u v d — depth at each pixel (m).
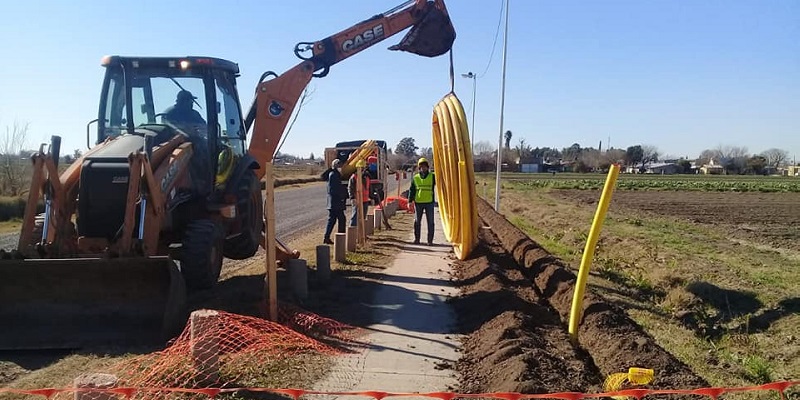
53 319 6.85
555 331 7.16
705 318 8.98
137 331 6.79
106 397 4.24
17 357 6.36
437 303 8.90
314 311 8.27
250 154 10.76
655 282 11.36
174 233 8.88
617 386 5.12
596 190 48.78
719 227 22.16
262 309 7.70
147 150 7.45
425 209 15.15
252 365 5.93
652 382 5.25
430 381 5.79
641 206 32.50
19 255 6.85
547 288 9.41
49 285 6.88
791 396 5.81
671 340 7.80
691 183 58.88
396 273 11.17
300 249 14.00
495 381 5.52
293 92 11.34
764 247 16.84
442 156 14.59
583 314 7.34
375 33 12.28
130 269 6.82
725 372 6.62
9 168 25.59
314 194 38.94
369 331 7.46
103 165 7.56
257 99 11.19
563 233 18.59
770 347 7.64
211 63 9.27
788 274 11.55
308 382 5.68
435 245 15.20
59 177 7.46
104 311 6.92
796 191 48.22
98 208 7.44
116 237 7.36
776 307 9.07
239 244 10.23
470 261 12.03
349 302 8.86
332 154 28.12
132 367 5.77
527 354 5.77
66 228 7.49
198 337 5.37
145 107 9.27
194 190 8.91
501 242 15.52
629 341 6.13
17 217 21.03
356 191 14.96
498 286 8.97
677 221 24.06
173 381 5.32
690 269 11.86
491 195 40.00
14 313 6.86
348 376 5.88
